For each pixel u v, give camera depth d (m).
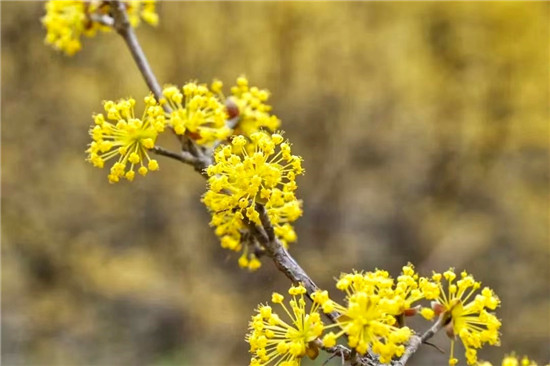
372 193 10.99
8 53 10.73
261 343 1.65
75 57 10.64
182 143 2.11
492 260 10.66
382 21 11.31
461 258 10.53
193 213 10.28
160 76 10.55
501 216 11.16
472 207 11.33
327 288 9.91
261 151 1.82
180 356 9.32
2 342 9.52
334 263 10.11
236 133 2.31
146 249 10.21
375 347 1.54
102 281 9.95
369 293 1.60
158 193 10.30
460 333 1.65
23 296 10.06
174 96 2.09
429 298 1.67
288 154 1.79
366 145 11.27
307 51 10.98
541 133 11.38
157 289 9.82
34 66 10.77
